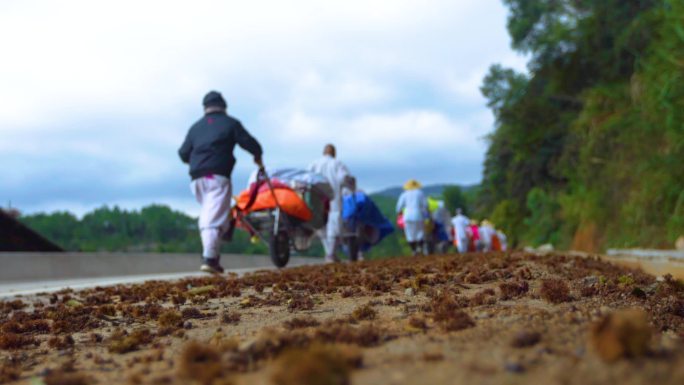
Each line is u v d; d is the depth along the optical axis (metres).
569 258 6.34
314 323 2.62
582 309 2.65
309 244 11.00
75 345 2.75
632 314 1.49
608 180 14.55
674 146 10.64
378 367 1.53
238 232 72.19
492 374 1.39
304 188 10.05
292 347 1.83
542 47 25.62
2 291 7.21
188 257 17.95
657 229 10.86
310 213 9.97
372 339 1.94
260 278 5.58
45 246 20.95
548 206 24.94
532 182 34.44
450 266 5.22
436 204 21.70
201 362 1.71
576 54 24.44
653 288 3.52
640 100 12.53
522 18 27.33
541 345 1.69
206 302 4.07
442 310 2.72
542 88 29.12
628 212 11.97
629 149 13.54
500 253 8.68
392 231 13.79
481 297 2.99
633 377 1.30
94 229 97.12
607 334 1.43
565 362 1.45
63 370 2.15
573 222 17.83
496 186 40.38
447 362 1.53
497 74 30.94
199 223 8.66
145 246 95.88
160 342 2.59
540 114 27.92
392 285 4.21
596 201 14.57
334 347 1.68
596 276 4.24
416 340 1.93
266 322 2.93
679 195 10.48
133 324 3.35
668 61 11.08
